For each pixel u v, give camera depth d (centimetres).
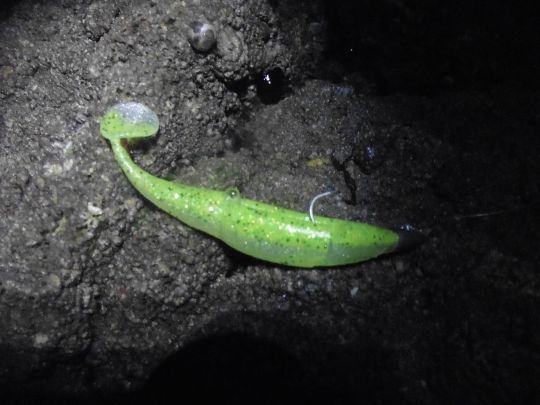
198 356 15
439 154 16
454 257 15
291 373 15
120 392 15
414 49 19
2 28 16
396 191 17
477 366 14
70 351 15
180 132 16
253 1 17
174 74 16
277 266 16
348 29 20
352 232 15
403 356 15
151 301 15
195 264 15
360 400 15
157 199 15
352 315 15
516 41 18
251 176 17
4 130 16
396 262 16
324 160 18
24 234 14
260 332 15
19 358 14
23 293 14
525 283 14
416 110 18
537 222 15
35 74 16
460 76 19
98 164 15
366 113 18
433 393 14
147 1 16
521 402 13
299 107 19
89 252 15
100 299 15
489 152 16
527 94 18
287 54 19
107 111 15
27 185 15
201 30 16
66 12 17
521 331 14
